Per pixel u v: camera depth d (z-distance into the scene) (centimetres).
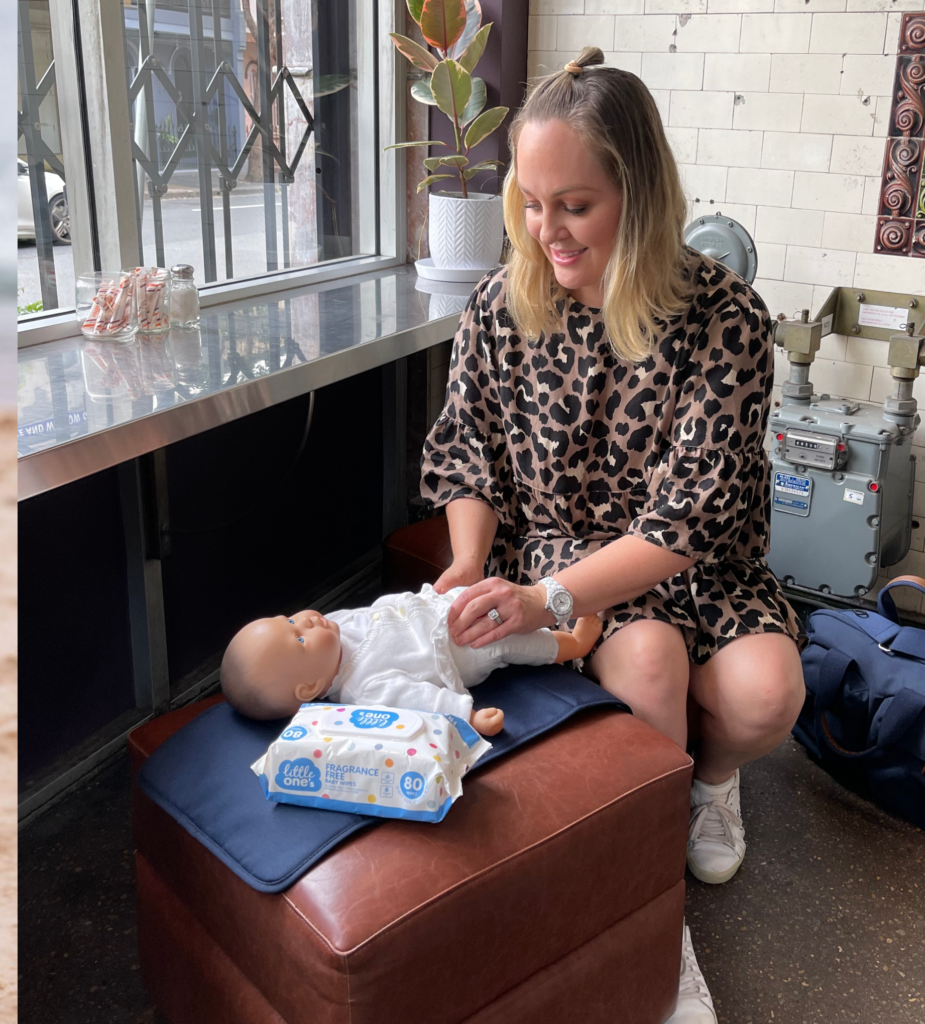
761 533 170
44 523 186
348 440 279
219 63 223
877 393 261
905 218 245
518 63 276
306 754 114
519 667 150
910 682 192
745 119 258
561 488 167
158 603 209
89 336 187
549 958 120
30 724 191
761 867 183
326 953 100
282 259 257
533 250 156
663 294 150
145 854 132
